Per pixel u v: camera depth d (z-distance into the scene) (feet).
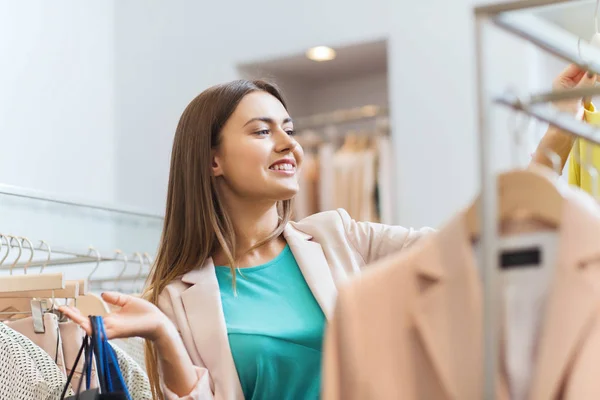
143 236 19.83
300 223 8.18
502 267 5.26
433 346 5.07
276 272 7.81
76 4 19.39
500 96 4.65
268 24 19.44
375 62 20.08
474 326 4.99
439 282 5.14
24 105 17.67
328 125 21.30
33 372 7.40
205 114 7.90
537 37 4.66
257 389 7.40
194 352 7.44
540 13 14.84
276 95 8.20
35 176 17.69
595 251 4.81
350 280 5.35
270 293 7.68
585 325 4.73
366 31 18.34
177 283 7.90
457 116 17.29
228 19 19.88
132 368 7.80
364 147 19.53
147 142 20.10
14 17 17.67
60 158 18.43
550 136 6.62
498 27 4.58
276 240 8.07
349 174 19.17
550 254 5.15
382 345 5.21
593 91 4.49
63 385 7.44
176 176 8.08
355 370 5.17
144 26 20.54
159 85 20.25
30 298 8.05
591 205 4.97
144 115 20.22
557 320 4.79
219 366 7.31
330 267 7.72
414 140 17.65
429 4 17.78
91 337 6.46
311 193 19.72
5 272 14.79
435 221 17.28
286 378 7.41
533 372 4.95
